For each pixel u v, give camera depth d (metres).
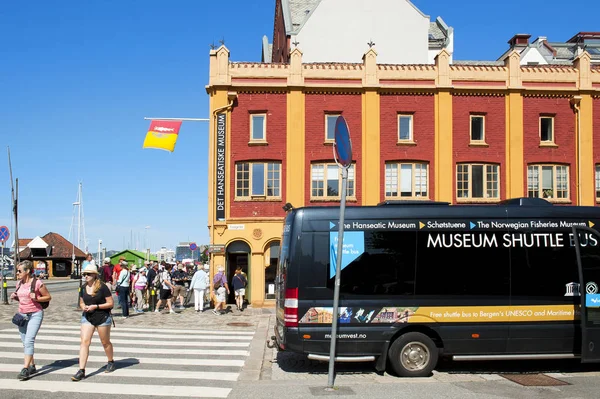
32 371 9.70
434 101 25.23
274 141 24.72
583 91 25.55
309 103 24.95
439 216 10.43
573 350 10.32
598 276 10.38
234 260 24.91
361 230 10.30
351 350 9.99
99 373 9.91
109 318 9.81
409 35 31.95
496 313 10.22
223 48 24.69
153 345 13.38
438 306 10.13
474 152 25.22
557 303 10.33
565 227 10.55
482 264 10.32
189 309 23.16
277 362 11.41
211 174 24.52
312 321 10.01
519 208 10.59
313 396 8.42
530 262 10.40
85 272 9.59
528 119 25.50
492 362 11.46
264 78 24.78
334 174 24.89
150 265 24.39
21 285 9.53
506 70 25.50
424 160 25.05
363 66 25.11
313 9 31.98
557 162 25.42
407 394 8.53
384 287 10.13
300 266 10.16
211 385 9.20
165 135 24.66
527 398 8.33
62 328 15.98
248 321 18.88
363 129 24.94
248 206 24.55
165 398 8.31
